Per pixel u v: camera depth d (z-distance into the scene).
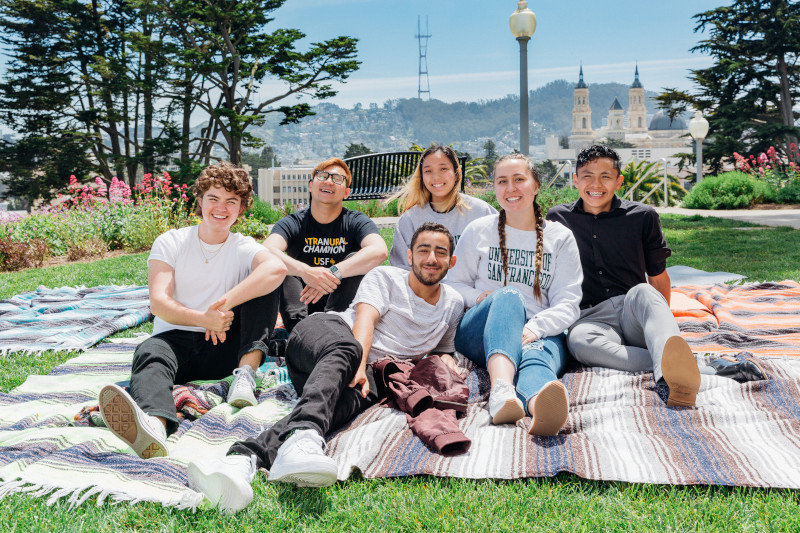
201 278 3.29
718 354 3.62
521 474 2.24
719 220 12.56
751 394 2.91
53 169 38.19
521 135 9.51
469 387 3.08
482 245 3.54
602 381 3.10
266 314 3.26
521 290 3.44
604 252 3.61
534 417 2.53
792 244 8.39
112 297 6.00
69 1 37.19
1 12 37.25
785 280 5.73
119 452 2.46
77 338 4.40
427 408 2.78
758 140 41.09
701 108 44.00
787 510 1.98
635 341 3.35
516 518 1.99
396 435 2.59
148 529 1.96
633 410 2.75
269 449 2.32
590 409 2.87
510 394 2.70
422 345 3.20
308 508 2.09
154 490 2.17
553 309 3.24
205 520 2.00
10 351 4.16
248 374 3.06
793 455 2.31
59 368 3.75
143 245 11.29
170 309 3.12
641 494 2.11
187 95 34.69
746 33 42.38
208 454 2.48
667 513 2.00
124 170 40.59
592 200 3.60
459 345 3.32
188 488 2.18
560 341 3.29
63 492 2.13
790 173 18.12
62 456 2.37
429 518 1.99
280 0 34.25
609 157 3.54
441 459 2.37
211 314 3.08
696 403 2.88
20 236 10.36
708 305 4.84
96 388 3.35
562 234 3.41
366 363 2.92
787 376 3.08
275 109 35.91
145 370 2.83
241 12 33.50
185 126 37.34
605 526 1.94
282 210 18.14
